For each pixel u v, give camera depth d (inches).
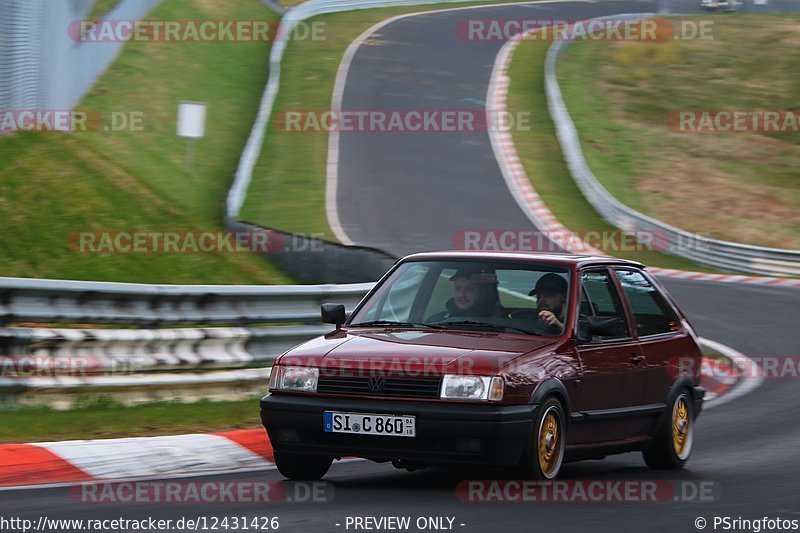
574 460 1040.2
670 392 1154.0
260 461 1148.5
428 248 3447.3
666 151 5064.0
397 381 940.6
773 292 3189.0
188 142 3855.8
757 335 2507.4
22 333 1327.5
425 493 940.0
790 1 7258.9
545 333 1023.6
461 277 1075.9
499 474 984.3
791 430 1432.1
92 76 4121.6
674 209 4434.1
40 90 2888.8
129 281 2100.1
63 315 1389.0
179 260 2308.1
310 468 1013.2
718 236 4210.1
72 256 2132.1
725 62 6245.1
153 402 1437.0
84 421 1240.2
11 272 1978.3
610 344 1075.9
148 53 4857.3
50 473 1018.1
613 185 4596.5
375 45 6378.0
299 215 3730.3
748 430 1437.0
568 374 994.7
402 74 5861.2
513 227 3885.3
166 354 1482.5
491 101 5511.8
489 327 1033.5
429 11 7662.4
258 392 1581.0
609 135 5177.2
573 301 1048.8
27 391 1333.7
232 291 1572.3
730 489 1005.8
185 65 5034.5
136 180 2716.5
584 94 5698.8
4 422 1197.7
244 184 3868.1
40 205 2308.1
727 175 4859.7
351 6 7381.9
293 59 5920.3
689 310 2807.6
